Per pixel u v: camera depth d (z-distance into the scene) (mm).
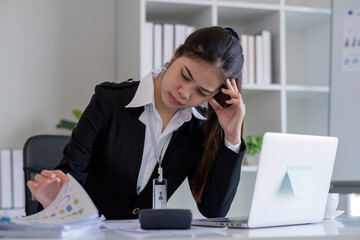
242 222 1540
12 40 3584
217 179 1850
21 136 3580
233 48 1709
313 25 3982
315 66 3957
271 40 3650
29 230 1244
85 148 1825
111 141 1865
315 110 3949
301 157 1612
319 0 3908
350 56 3766
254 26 3857
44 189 1578
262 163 1482
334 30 3770
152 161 1912
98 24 3746
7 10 3580
